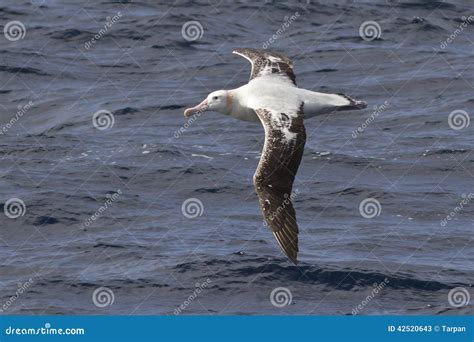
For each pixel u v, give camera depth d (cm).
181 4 4869
